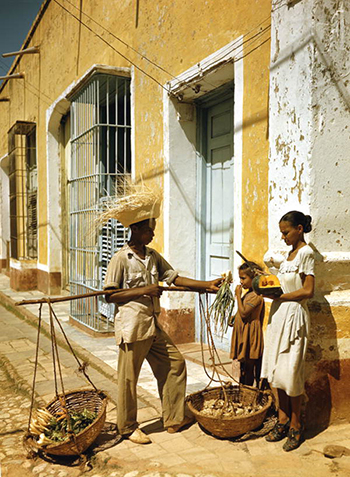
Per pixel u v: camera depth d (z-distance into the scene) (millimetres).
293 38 3398
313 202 3322
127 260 3371
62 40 9250
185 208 5758
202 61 4918
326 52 3277
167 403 3479
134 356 3309
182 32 5293
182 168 5723
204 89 5316
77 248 7402
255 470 2906
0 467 3170
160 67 5758
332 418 3416
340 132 3367
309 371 3324
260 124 4094
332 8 3285
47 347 6301
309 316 3219
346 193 3420
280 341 3141
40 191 10992
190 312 5777
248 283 3631
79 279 7406
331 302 3346
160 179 5840
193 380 4500
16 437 3654
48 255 10406
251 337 3646
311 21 3238
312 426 3379
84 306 7199
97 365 5148
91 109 6910
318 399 3365
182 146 5711
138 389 4316
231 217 5309
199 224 5836
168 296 5648
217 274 5625
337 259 3367
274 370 3160
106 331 6551
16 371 5258
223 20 4605
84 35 8133
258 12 4117
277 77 3561
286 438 3285
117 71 6438
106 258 6898
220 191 5539
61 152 10477
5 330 7555
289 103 3457
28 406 4297
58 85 9547
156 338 3467
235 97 4434
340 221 3416
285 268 3195
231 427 3215
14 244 11906
